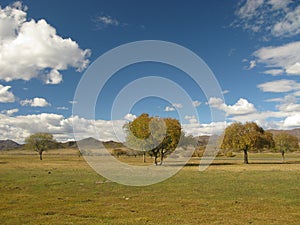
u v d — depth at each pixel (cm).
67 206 1927
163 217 1631
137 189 2645
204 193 2406
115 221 1549
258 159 8912
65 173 4012
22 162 7138
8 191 2534
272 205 1931
